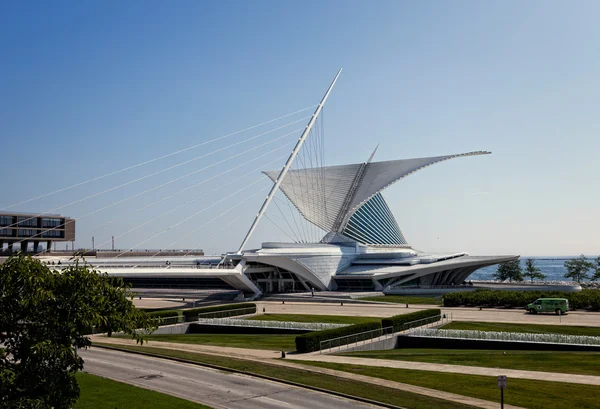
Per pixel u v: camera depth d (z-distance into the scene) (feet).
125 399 74.08
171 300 263.90
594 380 86.99
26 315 54.70
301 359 106.11
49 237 302.25
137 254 404.36
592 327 148.66
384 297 261.24
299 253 294.05
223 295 287.89
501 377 66.13
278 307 223.92
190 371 94.79
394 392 79.10
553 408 71.61
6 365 55.21
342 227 350.43
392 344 132.46
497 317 173.78
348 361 104.12
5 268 54.54
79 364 57.82
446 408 71.31
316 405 73.51
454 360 106.11
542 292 211.61
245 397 77.41
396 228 394.32
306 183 380.99
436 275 309.22
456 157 340.39
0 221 280.51
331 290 308.60
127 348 118.32
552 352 115.03
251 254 273.13
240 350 119.24
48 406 54.90
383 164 370.12
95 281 59.57
